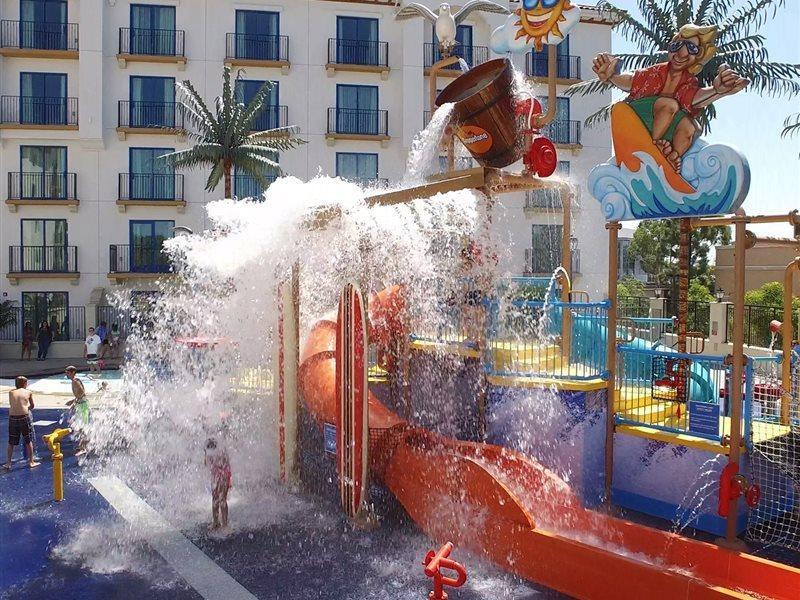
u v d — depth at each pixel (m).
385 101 32.09
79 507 9.04
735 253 7.00
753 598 5.16
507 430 8.41
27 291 30.00
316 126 31.64
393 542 7.62
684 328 10.18
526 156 8.02
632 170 7.63
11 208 29.81
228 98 25.83
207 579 6.79
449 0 31.52
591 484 8.08
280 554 7.35
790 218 6.80
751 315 15.25
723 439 7.21
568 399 8.05
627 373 8.57
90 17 29.72
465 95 7.93
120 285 30.34
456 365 8.98
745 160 6.66
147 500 9.29
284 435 9.38
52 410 16.09
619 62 7.59
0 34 29.89
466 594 6.29
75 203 29.94
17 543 7.81
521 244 29.59
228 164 26.06
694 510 7.52
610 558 5.91
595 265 29.98
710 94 6.94
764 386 8.43
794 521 7.55
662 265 31.77
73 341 29.47
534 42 7.81
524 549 6.57
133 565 7.16
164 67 30.67
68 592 6.56
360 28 31.94
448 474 7.39
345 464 8.06
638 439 8.05
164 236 30.83
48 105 30.08
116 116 30.48
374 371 10.17
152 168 30.70
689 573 5.96
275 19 31.42
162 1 30.62
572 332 8.84
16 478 10.48
